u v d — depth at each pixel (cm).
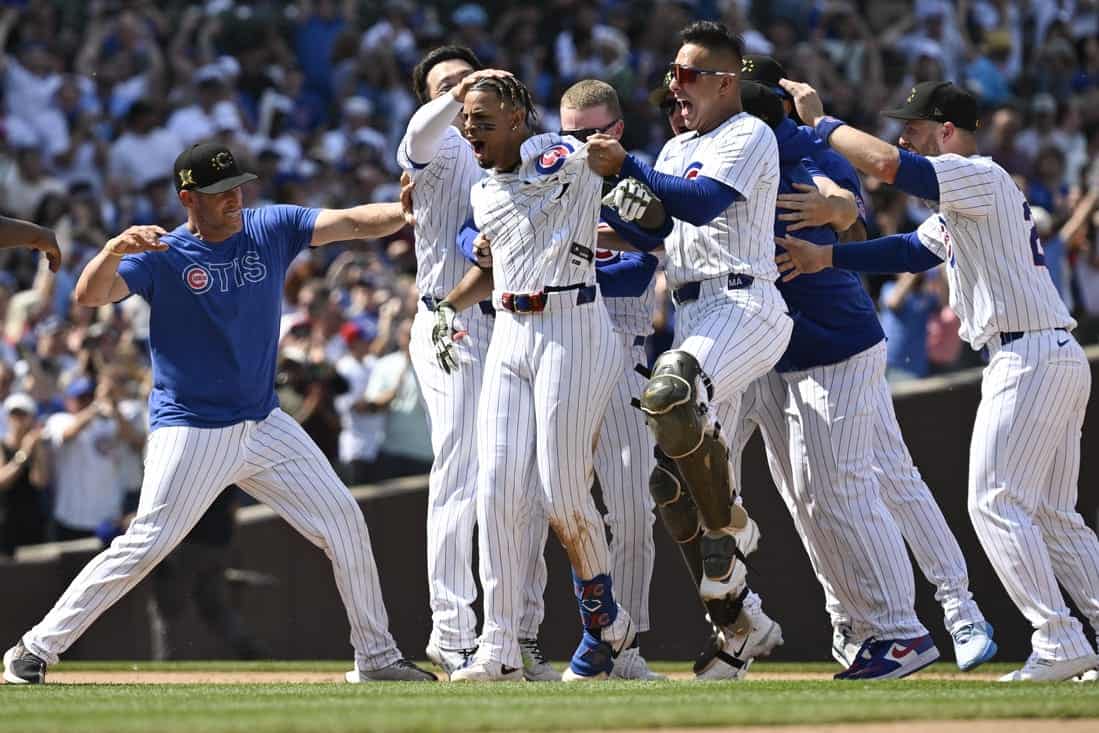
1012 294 2158
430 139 2211
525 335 2103
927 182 2112
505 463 2123
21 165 4891
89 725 1502
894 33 6600
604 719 1552
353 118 5503
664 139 5591
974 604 2464
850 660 2484
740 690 1944
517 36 6025
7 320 4297
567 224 2072
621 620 2228
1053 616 2156
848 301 2319
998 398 2177
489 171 2184
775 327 2120
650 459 2394
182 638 3497
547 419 2088
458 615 2306
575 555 2172
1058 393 2162
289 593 3591
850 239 2483
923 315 3959
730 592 2072
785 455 2444
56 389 4000
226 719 1545
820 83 6019
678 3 6319
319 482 2322
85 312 4219
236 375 2275
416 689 2022
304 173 5219
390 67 5762
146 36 5619
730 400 2203
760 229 2122
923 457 3425
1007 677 2225
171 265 2258
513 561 2166
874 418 2355
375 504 3581
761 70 2375
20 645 2281
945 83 2312
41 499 3775
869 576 2330
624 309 2389
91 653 3638
